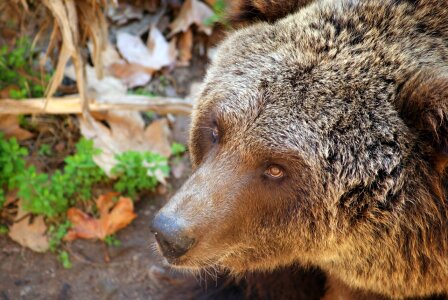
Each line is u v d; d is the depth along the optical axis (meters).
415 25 6.28
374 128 5.76
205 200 5.87
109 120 9.30
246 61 6.21
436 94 5.51
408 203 6.02
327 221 6.10
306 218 6.11
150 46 10.41
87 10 8.50
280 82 5.88
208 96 6.39
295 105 5.79
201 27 10.54
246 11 7.11
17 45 9.62
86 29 8.71
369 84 5.85
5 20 9.66
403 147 5.79
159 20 10.72
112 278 8.44
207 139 6.35
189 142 7.07
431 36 6.25
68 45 8.26
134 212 8.98
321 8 6.47
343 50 6.04
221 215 5.91
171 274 8.48
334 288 7.93
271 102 5.83
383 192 5.88
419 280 6.57
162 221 5.80
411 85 5.72
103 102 9.02
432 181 5.93
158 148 9.41
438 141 5.63
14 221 8.52
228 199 5.92
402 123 5.78
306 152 5.75
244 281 8.23
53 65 9.53
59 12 8.12
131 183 8.84
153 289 8.47
